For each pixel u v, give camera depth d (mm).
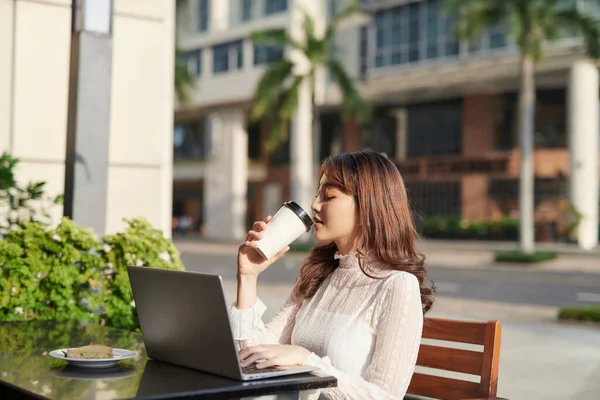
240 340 2182
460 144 33969
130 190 5801
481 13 21891
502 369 6367
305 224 2145
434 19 30594
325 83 33562
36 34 5352
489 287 15898
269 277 17609
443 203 34188
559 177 31094
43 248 3539
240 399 1708
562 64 28078
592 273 19641
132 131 5812
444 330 2375
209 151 40906
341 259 2273
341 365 2115
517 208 32312
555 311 11617
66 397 1614
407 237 2227
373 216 2189
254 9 35906
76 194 4098
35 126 5332
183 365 1928
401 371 2049
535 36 21750
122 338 2498
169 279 1847
